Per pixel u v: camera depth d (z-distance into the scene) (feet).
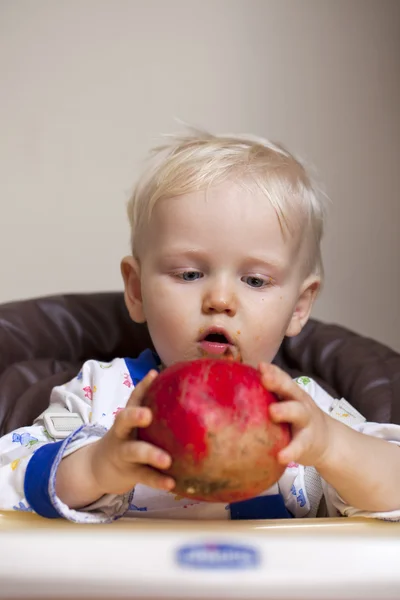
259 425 1.99
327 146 6.48
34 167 6.19
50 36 6.12
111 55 6.18
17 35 6.09
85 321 4.20
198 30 6.24
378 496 2.57
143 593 1.77
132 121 6.23
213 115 6.31
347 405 3.57
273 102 6.36
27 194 6.20
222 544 1.81
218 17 6.25
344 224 6.58
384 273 6.65
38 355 4.04
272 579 1.78
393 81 6.47
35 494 2.42
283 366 4.21
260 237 3.16
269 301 3.18
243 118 6.34
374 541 1.88
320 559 1.82
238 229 3.13
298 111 6.40
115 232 6.26
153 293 3.22
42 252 6.24
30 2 6.09
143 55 6.20
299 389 2.19
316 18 6.35
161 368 3.54
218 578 1.77
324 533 1.95
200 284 3.16
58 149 6.19
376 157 6.53
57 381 3.81
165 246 3.19
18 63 6.11
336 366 4.04
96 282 6.29
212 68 6.28
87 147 6.22
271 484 2.06
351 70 6.43
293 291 3.34
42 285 6.26
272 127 6.39
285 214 3.25
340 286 6.64
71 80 6.16
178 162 3.32
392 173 6.56
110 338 4.20
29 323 4.06
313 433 2.21
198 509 3.03
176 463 1.98
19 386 3.84
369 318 6.68
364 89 6.46
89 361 3.56
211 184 3.19
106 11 6.15
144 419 2.00
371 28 6.40
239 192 3.18
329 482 2.62
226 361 2.14
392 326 6.70
